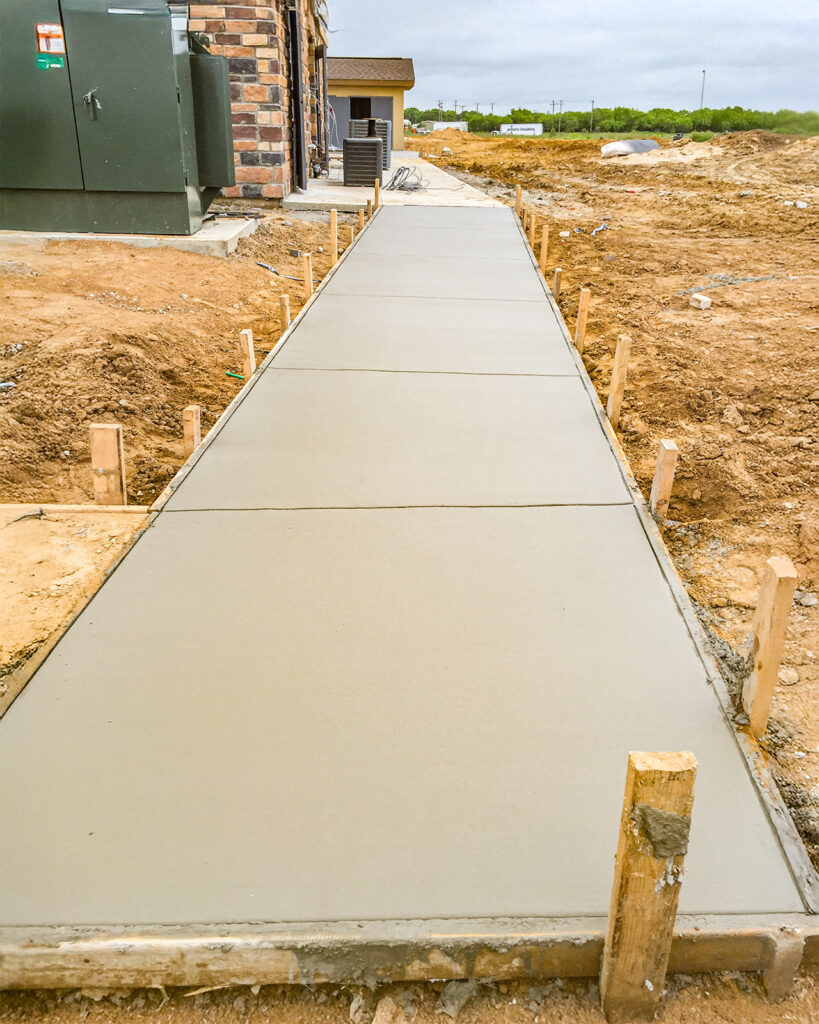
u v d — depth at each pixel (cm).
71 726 285
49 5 941
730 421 636
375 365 671
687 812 186
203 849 240
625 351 550
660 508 437
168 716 290
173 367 723
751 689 293
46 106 988
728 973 225
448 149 3938
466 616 349
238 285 973
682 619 354
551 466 497
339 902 225
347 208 1507
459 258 1116
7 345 692
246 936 214
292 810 253
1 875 231
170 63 977
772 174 2369
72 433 584
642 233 1526
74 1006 215
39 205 1045
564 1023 212
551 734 286
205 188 1160
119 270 938
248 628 338
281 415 566
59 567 393
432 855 240
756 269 1191
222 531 416
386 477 478
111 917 220
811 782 291
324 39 2386
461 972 219
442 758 274
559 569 387
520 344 739
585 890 231
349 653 324
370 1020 212
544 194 2094
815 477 538
